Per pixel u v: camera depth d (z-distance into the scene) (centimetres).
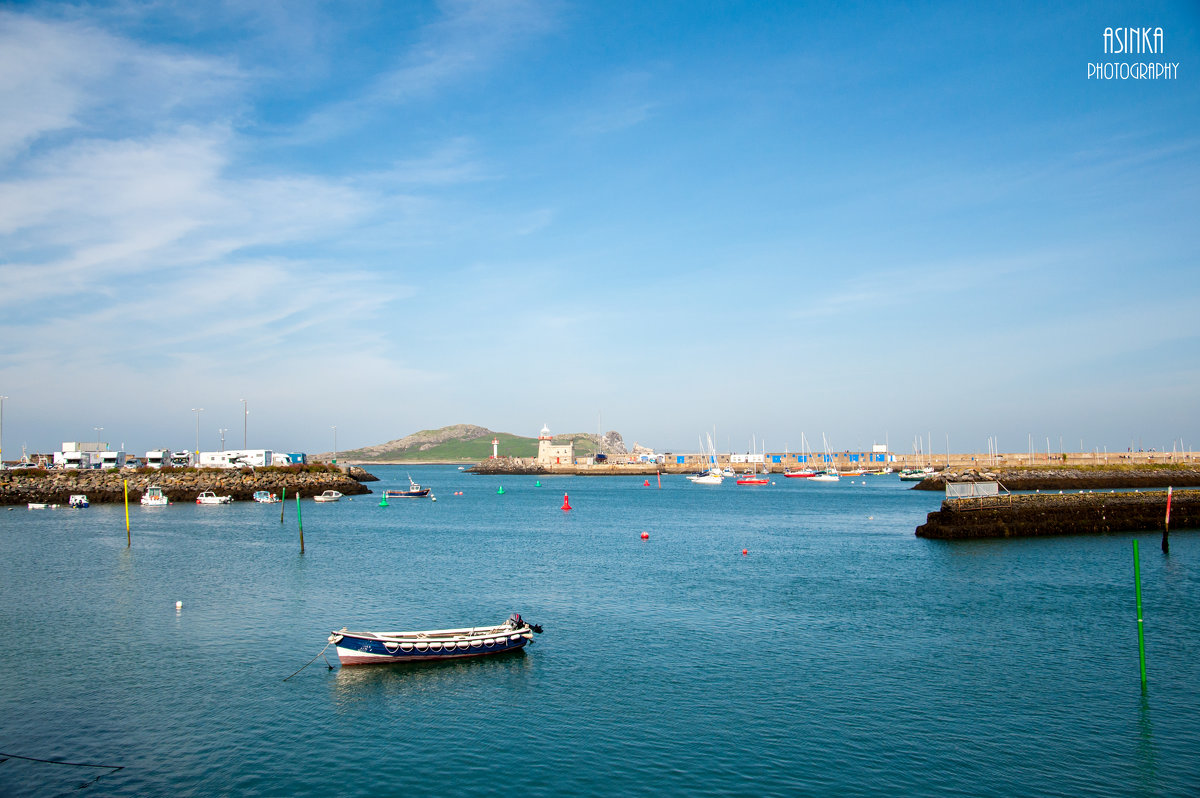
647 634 4072
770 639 3959
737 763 2531
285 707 3036
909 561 6494
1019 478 18262
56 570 6053
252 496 14700
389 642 3519
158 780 2420
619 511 12912
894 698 3092
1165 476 18012
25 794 2323
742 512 12575
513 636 3706
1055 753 2595
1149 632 4025
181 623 4281
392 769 2498
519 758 2577
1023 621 4294
